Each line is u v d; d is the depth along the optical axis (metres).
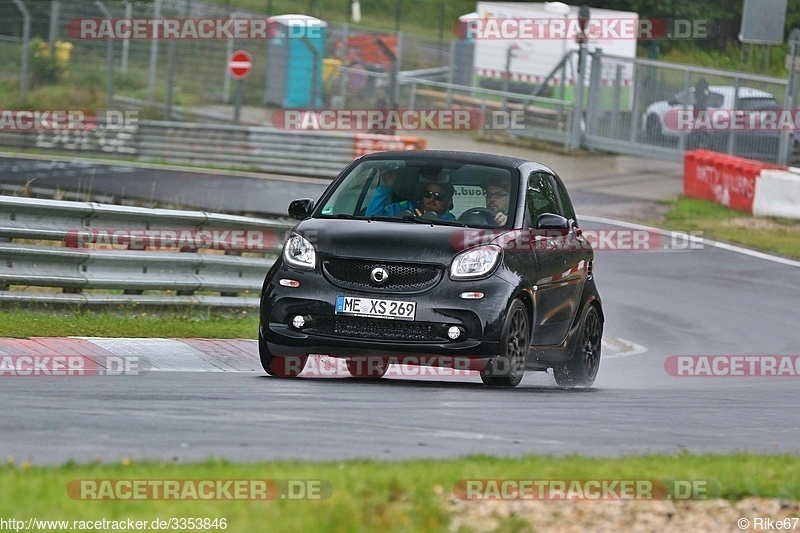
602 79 123.62
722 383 43.31
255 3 165.62
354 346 32.28
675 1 170.38
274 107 136.25
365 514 15.45
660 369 46.84
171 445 21.02
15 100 126.88
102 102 128.50
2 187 71.38
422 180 35.38
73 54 133.38
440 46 151.38
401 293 32.22
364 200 35.12
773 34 109.75
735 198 98.56
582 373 39.09
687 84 117.50
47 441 20.78
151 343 38.03
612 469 19.55
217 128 111.69
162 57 138.00
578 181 110.56
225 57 138.75
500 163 36.53
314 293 32.59
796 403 35.75
